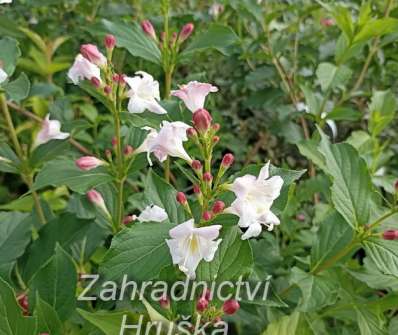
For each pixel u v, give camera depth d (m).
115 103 0.25
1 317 0.20
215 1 0.50
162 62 0.31
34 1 0.44
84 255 0.28
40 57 0.43
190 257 0.19
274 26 0.47
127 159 0.26
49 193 0.40
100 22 0.32
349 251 0.25
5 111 0.30
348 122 0.54
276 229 0.37
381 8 0.47
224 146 0.51
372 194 0.26
